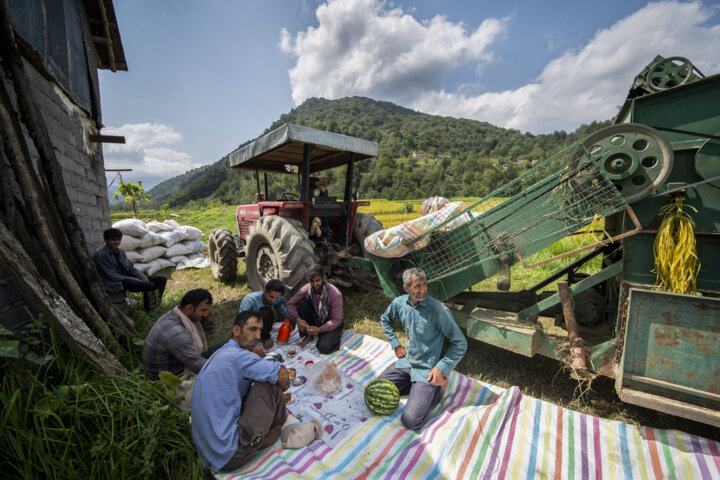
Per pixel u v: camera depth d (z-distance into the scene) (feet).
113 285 11.34
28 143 7.76
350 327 12.30
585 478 5.41
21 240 6.34
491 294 11.14
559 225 7.23
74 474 4.47
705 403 5.36
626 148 6.26
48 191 7.72
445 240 9.09
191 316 8.20
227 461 5.48
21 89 7.07
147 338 7.75
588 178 6.64
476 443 6.07
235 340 6.35
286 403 7.54
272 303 10.46
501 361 9.51
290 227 12.79
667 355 5.62
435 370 7.06
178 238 24.43
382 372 8.25
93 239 13.00
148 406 5.81
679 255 5.90
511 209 7.86
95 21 13.93
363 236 16.07
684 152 6.21
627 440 5.98
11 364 4.99
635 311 5.82
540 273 18.42
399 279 10.49
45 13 9.20
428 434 6.44
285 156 16.79
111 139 13.26
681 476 5.29
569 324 7.24
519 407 6.85
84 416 5.28
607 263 9.30
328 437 6.51
